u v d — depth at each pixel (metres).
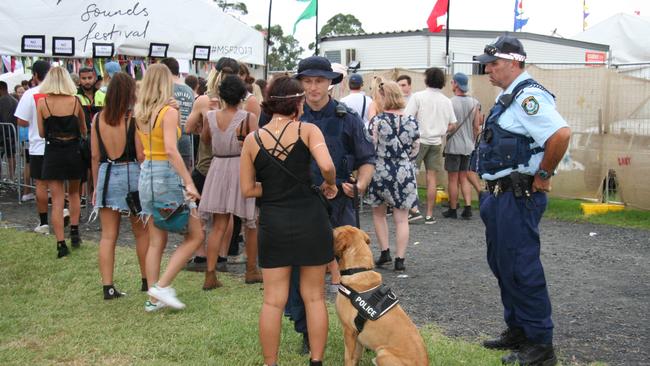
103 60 9.05
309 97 3.79
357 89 7.44
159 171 4.52
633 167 8.43
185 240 4.71
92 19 8.39
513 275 3.64
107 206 4.84
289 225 3.33
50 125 6.03
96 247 6.54
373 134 5.67
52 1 8.23
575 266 6.01
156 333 4.20
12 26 8.12
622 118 8.47
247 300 4.90
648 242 6.99
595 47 15.58
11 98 10.12
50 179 6.05
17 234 7.12
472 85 9.75
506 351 3.89
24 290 5.12
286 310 4.03
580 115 8.87
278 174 3.33
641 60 14.92
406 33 15.15
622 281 5.48
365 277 3.39
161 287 4.61
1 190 10.54
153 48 8.79
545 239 7.20
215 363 3.70
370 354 3.83
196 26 9.15
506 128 3.61
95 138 4.91
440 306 4.82
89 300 4.91
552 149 3.42
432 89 8.08
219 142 5.03
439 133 8.08
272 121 3.43
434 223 8.20
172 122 4.48
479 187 8.47
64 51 8.31
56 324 4.38
